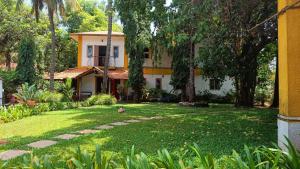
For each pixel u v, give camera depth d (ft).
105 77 95.35
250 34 40.34
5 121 48.73
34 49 97.96
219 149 27.61
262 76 102.32
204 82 108.68
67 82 91.30
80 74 103.35
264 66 102.68
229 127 41.83
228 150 27.04
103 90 95.14
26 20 117.50
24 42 97.30
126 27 88.94
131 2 40.96
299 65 23.30
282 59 24.41
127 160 11.51
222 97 104.22
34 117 54.90
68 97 85.10
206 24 33.55
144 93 102.63
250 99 81.76
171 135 35.58
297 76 23.26
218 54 50.16
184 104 82.74
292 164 11.85
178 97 101.76
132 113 60.23
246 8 35.32
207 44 40.60
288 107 23.27
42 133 38.27
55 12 88.58
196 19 33.76
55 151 28.17
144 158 11.46
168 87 112.16
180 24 34.47
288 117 23.21
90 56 112.06
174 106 79.66
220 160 15.10
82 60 112.47
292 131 23.04
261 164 12.19
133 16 49.49
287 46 23.45
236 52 56.39
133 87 99.55
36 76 99.04
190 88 88.43
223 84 108.17
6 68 122.52
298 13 23.34
